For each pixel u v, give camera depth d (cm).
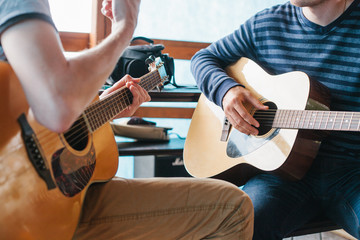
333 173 149
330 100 146
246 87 169
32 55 73
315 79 152
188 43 274
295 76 151
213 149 174
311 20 151
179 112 273
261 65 172
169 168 235
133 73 212
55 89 74
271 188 148
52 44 75
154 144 220
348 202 142
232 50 178
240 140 162
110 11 112
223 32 286
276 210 141
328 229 152
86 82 79
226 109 159
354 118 124
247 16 290
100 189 114
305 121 137
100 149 113
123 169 268
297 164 143
